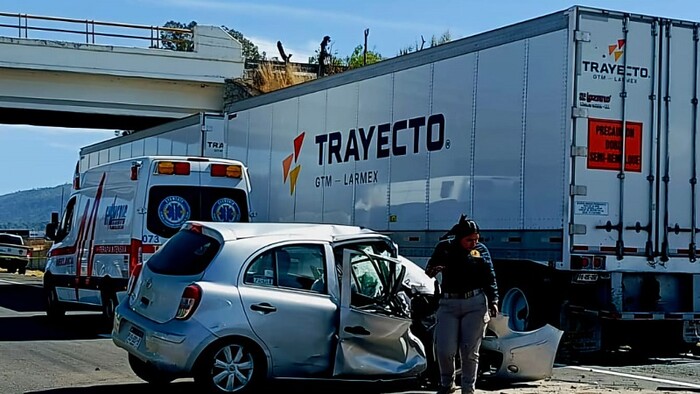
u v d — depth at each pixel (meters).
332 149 17.44
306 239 9.41
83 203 16.56
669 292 13.04
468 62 14.01
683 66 13.05
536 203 12.68
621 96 12.61
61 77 32.06
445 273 8.92
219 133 21.86
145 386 10.04
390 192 15.68
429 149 14.77
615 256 12.49
